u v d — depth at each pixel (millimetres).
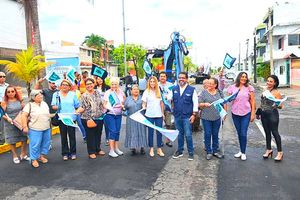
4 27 25938
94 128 7352
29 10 14742
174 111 7121
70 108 7242
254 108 6898
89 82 7238
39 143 6766
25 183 5848
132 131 7379
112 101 7340
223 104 7070
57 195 5285
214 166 6605
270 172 6203
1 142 8672
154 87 7375
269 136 7098
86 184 5734
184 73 6949
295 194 5160
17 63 13570
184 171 6336
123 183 5750
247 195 5141
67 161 7160
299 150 7812
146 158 7277
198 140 8898
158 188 5488
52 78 7969
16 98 7262
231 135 9594
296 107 16484
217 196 5121
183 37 11430
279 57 35625
